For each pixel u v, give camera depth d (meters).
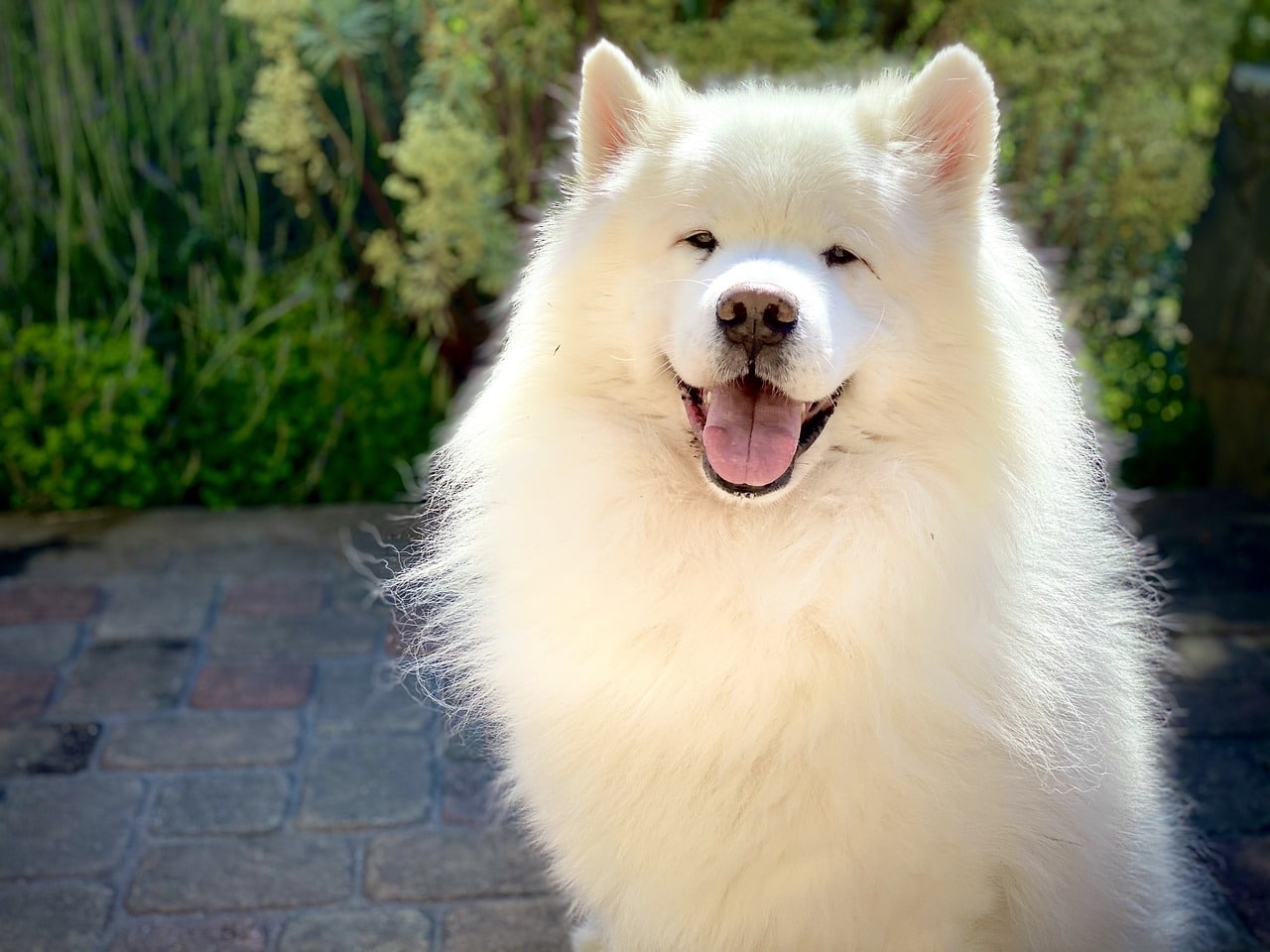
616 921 1.07
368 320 2.48
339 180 2.46
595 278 1.05
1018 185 2.30
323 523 2.12
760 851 0.98
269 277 2.49
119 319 2.27
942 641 0.98
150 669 1.71
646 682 0.99
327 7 2.14
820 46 2.13
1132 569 1.16
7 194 2.41
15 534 2.07
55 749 1.55
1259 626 1.80
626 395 1.04
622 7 2.15
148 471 2.18
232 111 2.49
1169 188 2.28
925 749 0.97
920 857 0.97
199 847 1.40
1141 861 1.10
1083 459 1.08
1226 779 1.50
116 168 2.40
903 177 1.04
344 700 1.66
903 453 1.00
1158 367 2.41
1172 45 2.30
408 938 1.29
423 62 2.35
